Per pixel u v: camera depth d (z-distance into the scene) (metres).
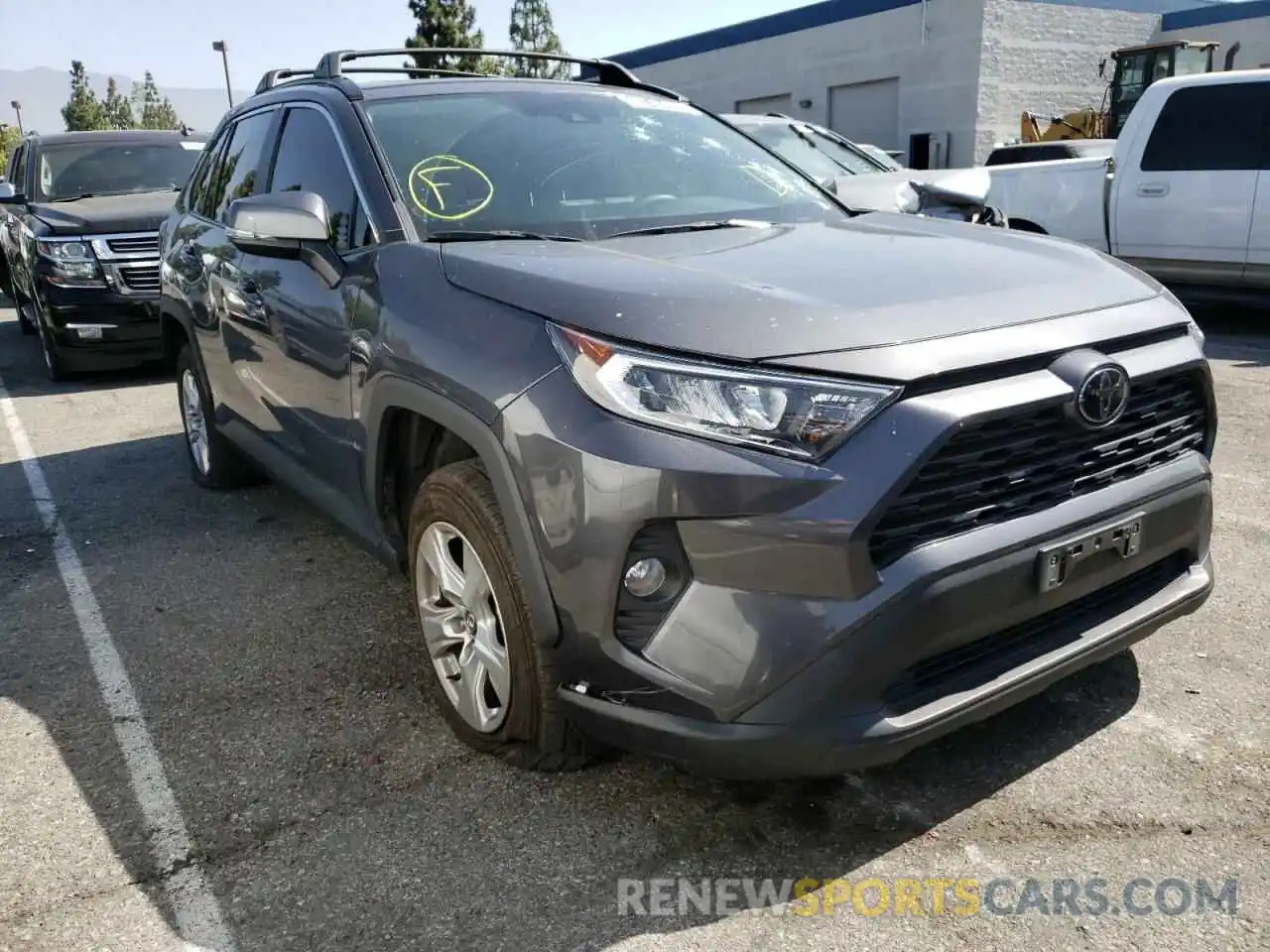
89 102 84.06
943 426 2.01
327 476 3.39
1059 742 2.68
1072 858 2.26
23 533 4.72
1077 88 24.98
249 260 3.78
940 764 2.61
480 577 2.54
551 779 2.60
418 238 2.91
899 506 2.04
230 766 2.76
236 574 4.11
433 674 2.99
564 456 2.12
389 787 2.62
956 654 2.22
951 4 23.84
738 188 3.49
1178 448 2.57
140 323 7.92
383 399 2.72
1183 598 2.57
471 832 2.44
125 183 9.17
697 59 30.97
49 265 7.74
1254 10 24.64
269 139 4.00
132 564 4.27
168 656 3.42
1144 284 2.64
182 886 2.30
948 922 2.10
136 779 2.72
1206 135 8.16
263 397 3.82
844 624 1.99
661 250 2.72
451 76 3.83
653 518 2.04
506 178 3.19
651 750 2.17
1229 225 8.09
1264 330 8.57
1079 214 9.03
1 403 7.62
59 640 3.59
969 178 4.80
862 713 2.06
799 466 1.98
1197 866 2.22
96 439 6.39
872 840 2.35
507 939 2.11
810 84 27.66
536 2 46.25
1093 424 2.22
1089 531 2.27
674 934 2.10
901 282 2.35
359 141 3.23
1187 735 2.68
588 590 2.14
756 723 2.04
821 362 2.02
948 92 24.34
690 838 2.38
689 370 2.04
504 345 2.32
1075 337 2.26
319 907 2.22
